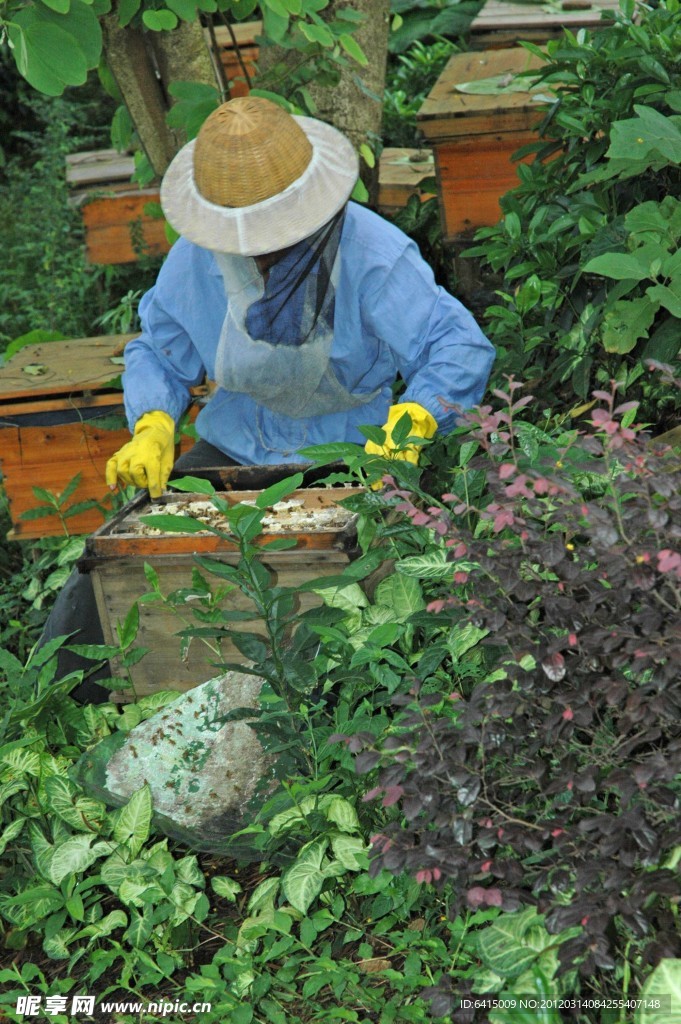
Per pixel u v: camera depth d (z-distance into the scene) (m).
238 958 2.21
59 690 2.72
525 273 3.23
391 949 2.22
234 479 2.84
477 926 2.12
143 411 3.00
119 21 3.24
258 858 2.47
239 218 2.43
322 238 2.54
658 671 1.80
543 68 3.35
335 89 3.78
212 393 3.20
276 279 2.58
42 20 2.84
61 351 3.82
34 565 3.68
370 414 3.03
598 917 1.72
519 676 1.94
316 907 2.33
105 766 2.52
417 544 2.48
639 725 1.91
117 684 2.67
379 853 1.98
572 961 1.75
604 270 2.49
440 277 4.54
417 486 2.30
